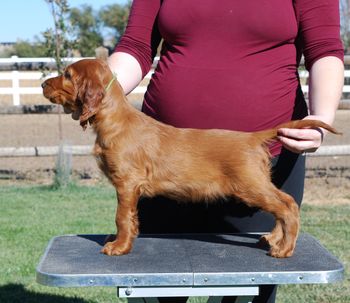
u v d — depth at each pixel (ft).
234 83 10.25
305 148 9.45
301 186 10.90
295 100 10.57
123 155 9.44
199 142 9.61
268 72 10.29
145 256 9.44
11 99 60.49
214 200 10.07
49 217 25.76
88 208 27.35
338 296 17.61
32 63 35.47
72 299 17.92
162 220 11.27
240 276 8.52
